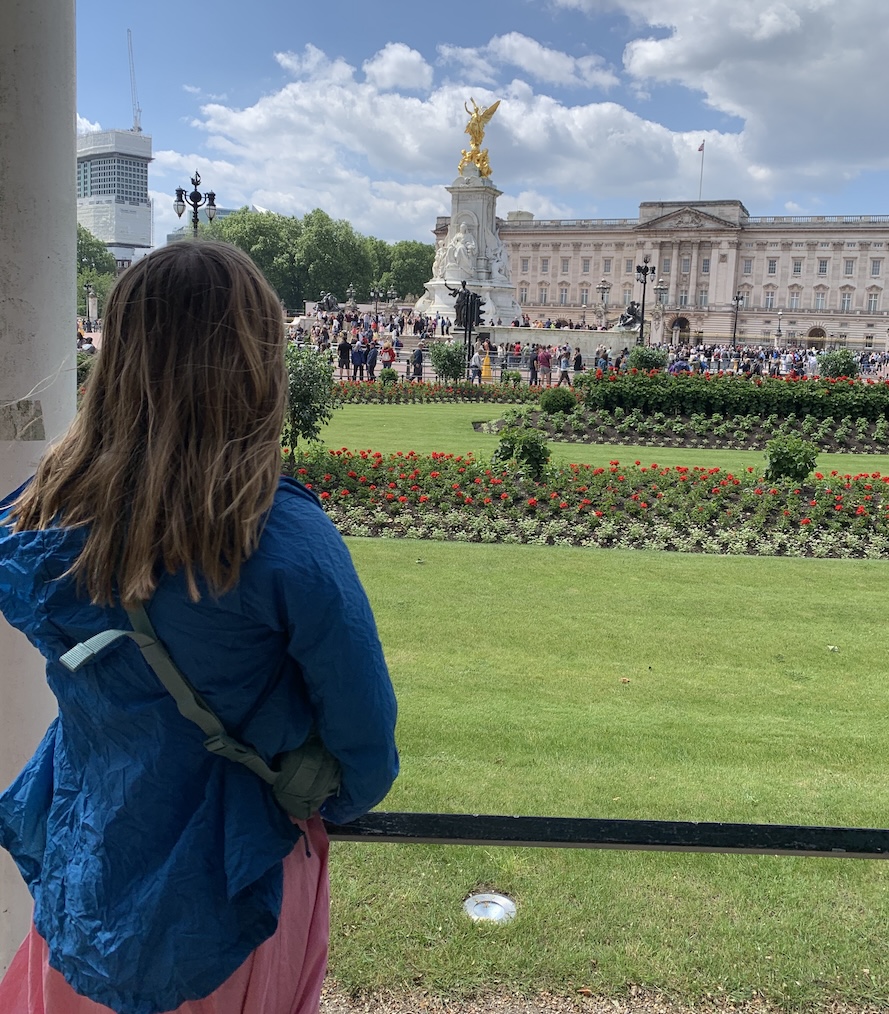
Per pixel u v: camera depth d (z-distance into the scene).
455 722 5.59
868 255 116.12
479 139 58.97
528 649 7.17
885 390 22.70
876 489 13.55
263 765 1.55
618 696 6.22
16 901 2.37
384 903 3.42
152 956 1.47
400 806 4.36
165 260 1.53
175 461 1.44
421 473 13.79
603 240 126.06
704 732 5.59
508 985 2.98
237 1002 1.58
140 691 1.52
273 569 1.44
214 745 1.51
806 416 22.70
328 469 13.77
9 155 2.18
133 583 1.43
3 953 2.37
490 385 34.09
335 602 1.47
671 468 14.89
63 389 2.34
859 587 9.41
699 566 10.15
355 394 30.41
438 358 34.47
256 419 1.50
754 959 3.14
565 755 5.14
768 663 7.02
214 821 1.53
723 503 13.17
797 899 3.55
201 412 1.46
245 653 1.50
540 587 9.03
